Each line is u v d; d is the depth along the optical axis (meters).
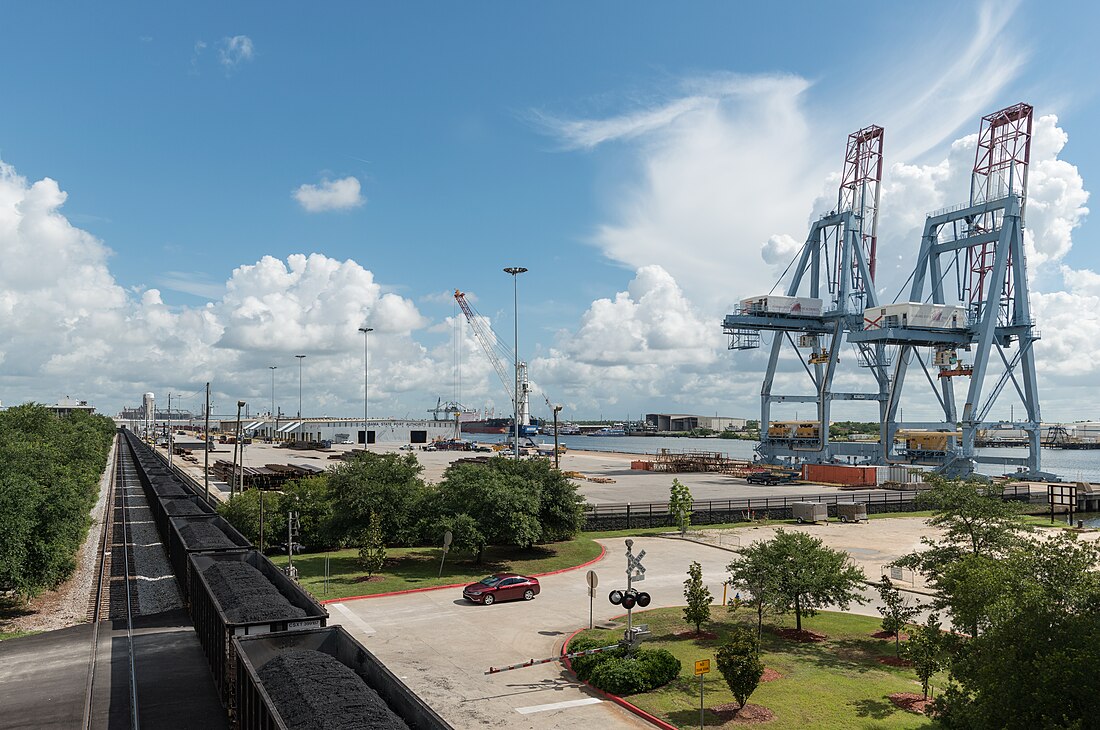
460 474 45.31
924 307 90.88
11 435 58.38
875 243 109.00
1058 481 98.06
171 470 92.75
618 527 60.41
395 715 14.01
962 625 19.78
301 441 197.12
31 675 23.70
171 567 41.62
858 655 26.08
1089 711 13.21
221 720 19.83
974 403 91.88
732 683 20.42
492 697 22.12
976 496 31.86
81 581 39.19
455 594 36.31
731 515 66.75
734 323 102.56
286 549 46.50
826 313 106.31
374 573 40.41
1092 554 17.11
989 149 94.44
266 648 18.31
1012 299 94.19
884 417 106.06
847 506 67.38
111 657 25.56
